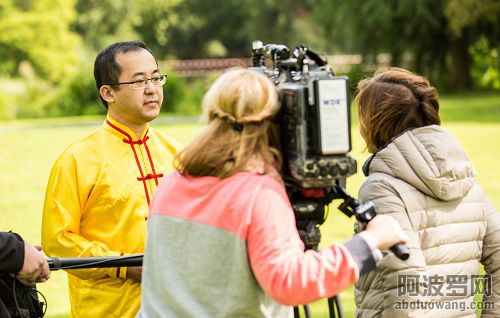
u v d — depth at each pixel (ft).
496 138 78.69
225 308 11.51
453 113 110.01
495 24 150.41
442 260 13.69
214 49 296.10
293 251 10.98
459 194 13.66
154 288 12.18
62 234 16.25
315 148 11.12
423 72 165.89
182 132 99.86
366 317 13.80
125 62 16.76
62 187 16.43
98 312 16.39
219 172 11.61
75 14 234.58
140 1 270.05
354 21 160.86
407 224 13.28
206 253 11.52
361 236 11.29
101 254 16.05
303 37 258.57
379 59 175.01
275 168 11.76
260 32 265.13
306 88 11.18
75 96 152.35
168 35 288.30
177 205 11.91
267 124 11.65
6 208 52.90
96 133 17.02
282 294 10.79
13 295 13.89
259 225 11.09
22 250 13.39
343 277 10.96
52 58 203.21
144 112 16.85
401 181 13.57
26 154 83.82
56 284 33.45
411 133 13.75
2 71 197.88
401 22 158.92
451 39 162.50
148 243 12.26
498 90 163.84
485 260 14.61
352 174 11.34
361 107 14.38
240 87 11.53
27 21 200.34
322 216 12.28
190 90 158.30
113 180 16.62
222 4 297.33
